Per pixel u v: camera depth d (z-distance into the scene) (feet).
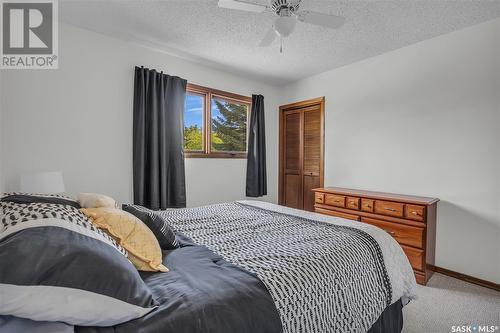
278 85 14.69
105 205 4.58
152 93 9.85
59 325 2.26
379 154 10.46
